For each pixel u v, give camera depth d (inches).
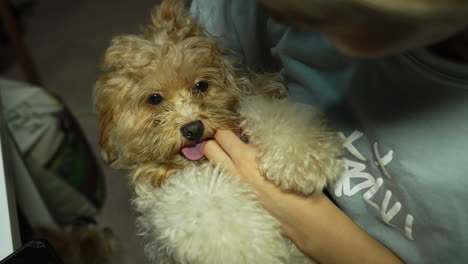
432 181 22.8
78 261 52.3
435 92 21.7
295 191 29.9
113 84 36.0
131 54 35.3
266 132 31.8
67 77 98.3
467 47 20.0
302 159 29.4
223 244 29.4
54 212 59.8
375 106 24.7
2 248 26.3
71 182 58.9
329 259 28.5
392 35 14.7
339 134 29.1
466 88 20.6
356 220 30.0
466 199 22.2
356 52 16.0
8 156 33.2
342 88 27.9
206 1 37.2
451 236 23.4
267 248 29.9
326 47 27.6
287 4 15.4
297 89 32.5
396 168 24.4
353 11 14.2
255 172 31.2
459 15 13.2
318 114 30.8
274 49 33.0
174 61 34.5
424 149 22.9
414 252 27.0
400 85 23.2
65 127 57.5
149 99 35.9
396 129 23.8
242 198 31.2
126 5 115.0
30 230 51.0
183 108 34.7
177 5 38.2
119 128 36.6
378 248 27.6
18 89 58.7
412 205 24.5
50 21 113.4
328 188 31.3
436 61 20.7
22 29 111.7
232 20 35.4
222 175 32.3
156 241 33.2
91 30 109.0
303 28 16.5
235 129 35.8
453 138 21.9
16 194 46.8
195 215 30.5
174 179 34.0
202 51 35.7
